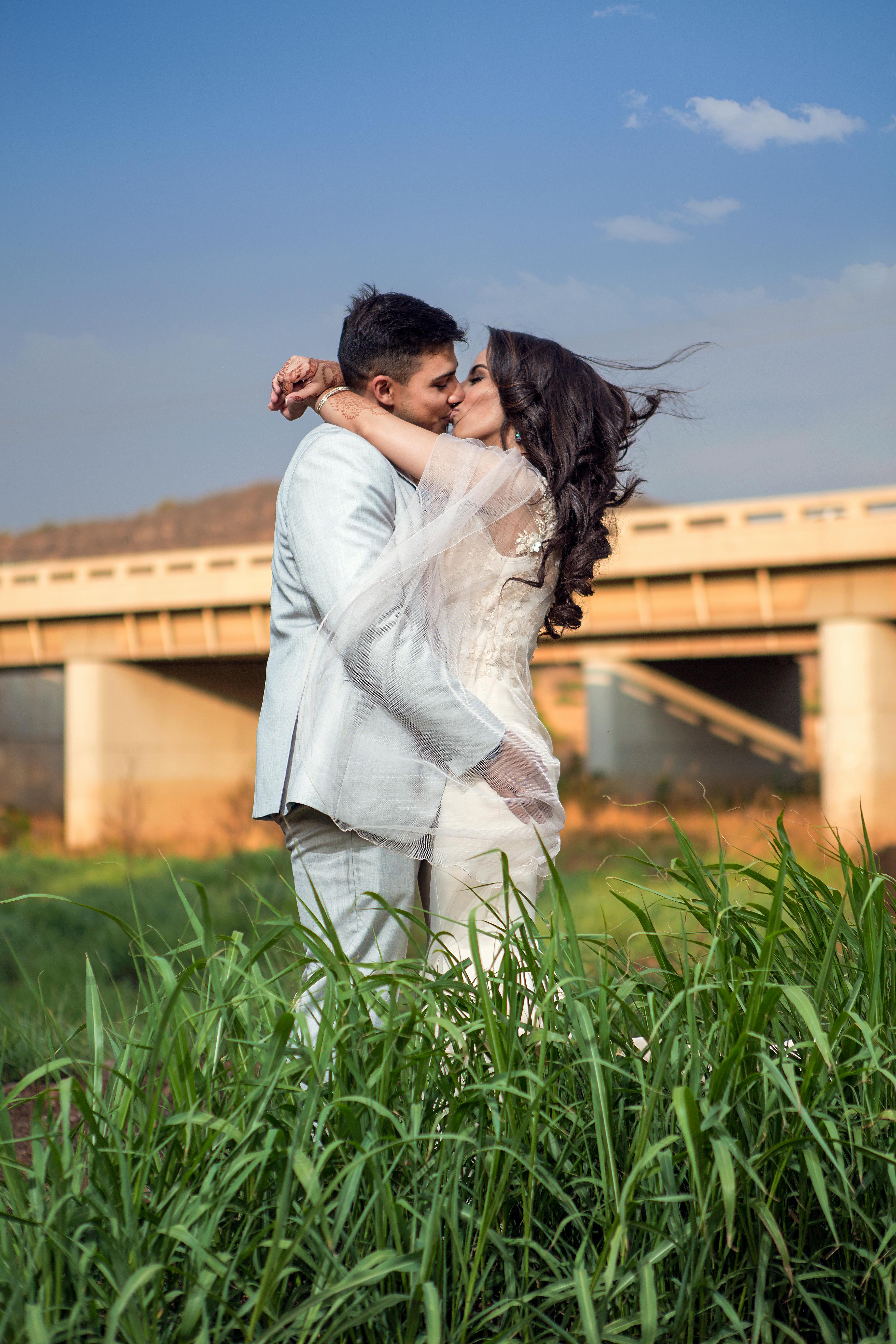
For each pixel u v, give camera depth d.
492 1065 1.70
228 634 30.03
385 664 2.29
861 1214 1.52
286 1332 1.37
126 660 31.23
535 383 2.67
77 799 30.20
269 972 1.92
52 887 16.98
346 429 2.60
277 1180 1.55
